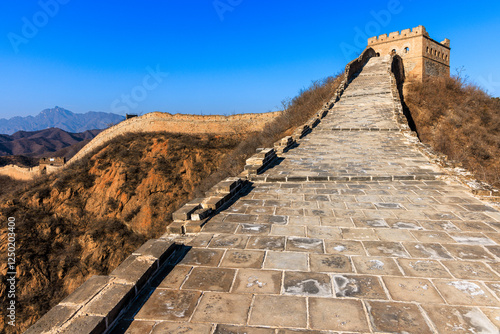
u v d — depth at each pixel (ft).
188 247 12.76
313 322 8.10
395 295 9.23
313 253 12.03
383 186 21.40
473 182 20.34
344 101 63.16
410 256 11.66
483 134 66.80
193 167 93.09
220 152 98.99
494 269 10.64
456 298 9.05
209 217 16.11
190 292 9.61
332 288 9.64
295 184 22.49
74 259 69.77
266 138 68.49
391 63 84.07
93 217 82.43
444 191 19.98
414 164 26.76
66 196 86.79
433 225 14.56
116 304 8.20
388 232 13.88
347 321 8.11
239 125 109.81
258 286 9.84
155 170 89.81
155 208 82.12
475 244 12.57
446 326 7.88
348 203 18.01
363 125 45.37
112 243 75.05
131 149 101.30
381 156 30.42
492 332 7.64
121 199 83.87
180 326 8.07
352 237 13.43
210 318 8.36
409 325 7.93
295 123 66.49
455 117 75.05
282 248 12.50
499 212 16.06
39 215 79.15
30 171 146.72
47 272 66.54
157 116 119.44
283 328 7.89
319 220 15.48
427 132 71.36
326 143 37.93
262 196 19.77
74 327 7.20
